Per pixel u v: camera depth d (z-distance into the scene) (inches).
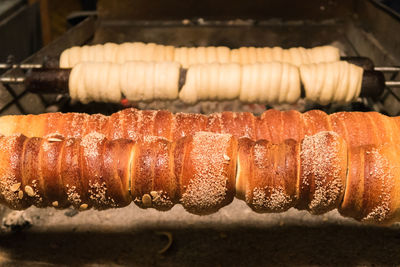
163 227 29.0
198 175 20.2
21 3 48.4
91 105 36.4
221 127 24.5
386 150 20.3
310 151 20.2
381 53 36.9
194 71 29.3
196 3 45.4
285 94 29.2
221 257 27.4
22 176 20.6
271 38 43.7
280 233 28.6
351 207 20.6
